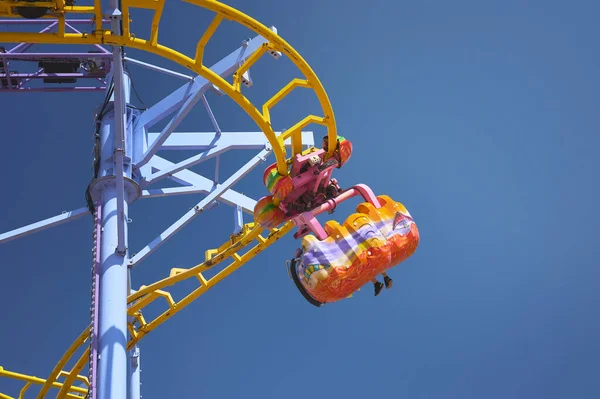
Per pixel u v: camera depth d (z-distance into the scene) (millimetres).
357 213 47531
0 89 67812
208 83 59000
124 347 50781
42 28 68188
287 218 49906
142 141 61281
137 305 64375
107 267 53125
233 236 65125
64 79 68062
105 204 56594
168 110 62281
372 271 46250
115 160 52938
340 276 45312
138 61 63531
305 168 49344
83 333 62969
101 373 49375
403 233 47969
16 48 67062
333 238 46438
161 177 64500
